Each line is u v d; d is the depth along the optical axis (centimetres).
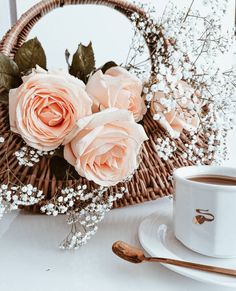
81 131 41
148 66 49
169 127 47
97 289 37
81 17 90
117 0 55
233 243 41
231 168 47
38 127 42
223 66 96
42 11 56
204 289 38
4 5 83
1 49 51
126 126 41
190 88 48
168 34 49
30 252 44
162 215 50
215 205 40
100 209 47
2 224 52
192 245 42
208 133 53
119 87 44
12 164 48
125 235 48
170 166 53
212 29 53
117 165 43
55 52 90
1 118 46
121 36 92
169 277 39
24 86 42
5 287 37
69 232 49
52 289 37
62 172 45
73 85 43
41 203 51
